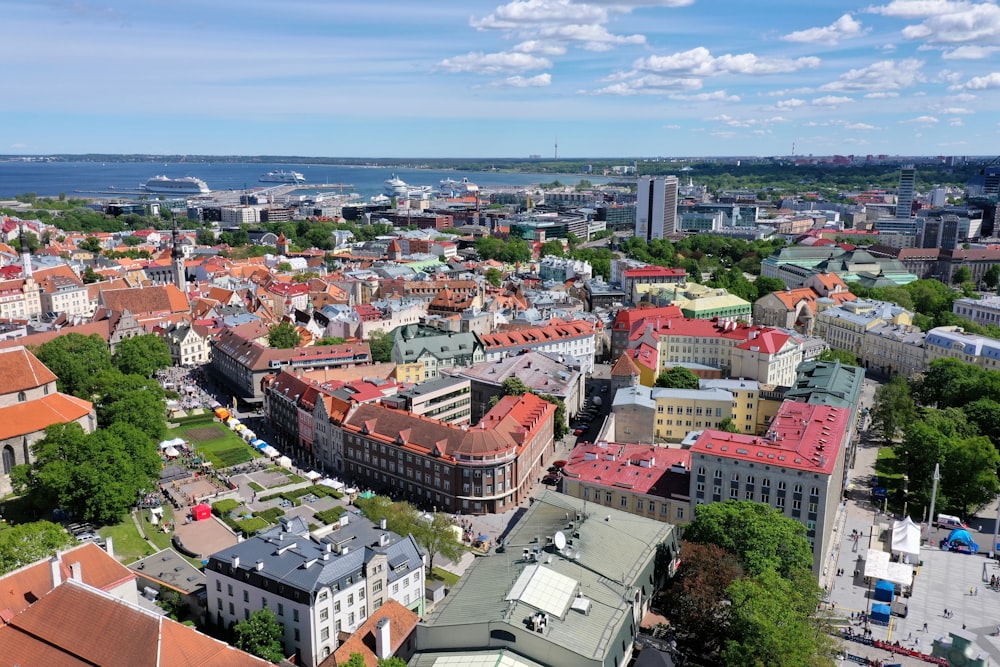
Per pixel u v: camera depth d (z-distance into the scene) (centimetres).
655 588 14738
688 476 18800
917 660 14500
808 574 13738
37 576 12306
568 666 10894
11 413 19862
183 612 14762
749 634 11669
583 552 13812
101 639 10662
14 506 18762
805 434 18338
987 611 16362
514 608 11688
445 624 11544
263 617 13150
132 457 18950
